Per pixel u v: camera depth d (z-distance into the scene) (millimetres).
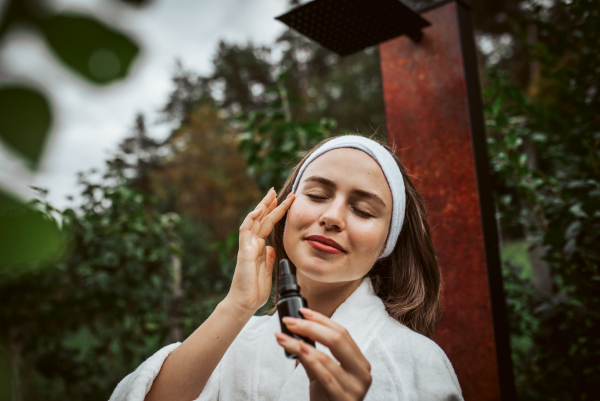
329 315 949
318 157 886
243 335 1003
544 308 1738
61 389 3117
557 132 1860
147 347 3137
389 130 1466
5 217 226
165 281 3170
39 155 216
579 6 1652
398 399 793
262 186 2316
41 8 210
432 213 1352
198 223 6820
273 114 2369
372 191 815
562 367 1680
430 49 1416
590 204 1564
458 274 1288
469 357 1241
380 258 972
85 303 2910
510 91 1945
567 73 1867
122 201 3041
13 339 2779
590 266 1642
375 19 1294
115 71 225
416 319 1001
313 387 623
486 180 1354
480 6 9305
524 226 2129
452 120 1355
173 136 17188
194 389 839
